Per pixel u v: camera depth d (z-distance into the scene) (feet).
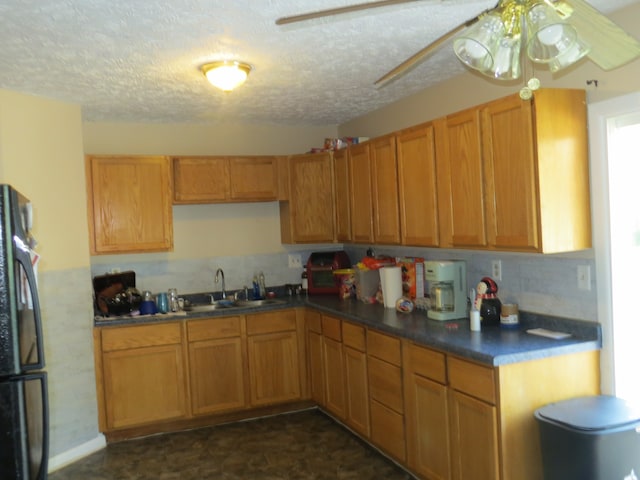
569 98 8.54
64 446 12.01
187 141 15.40
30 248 7.46
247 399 14.11
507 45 5.18
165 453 12.37
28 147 11.39
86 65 9.62
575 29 4.85
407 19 8.02
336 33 8.52
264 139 16.25
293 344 14.52
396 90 12.49
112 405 12.95
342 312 12.41
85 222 12.73
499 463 8.02
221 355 13.87
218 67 9.73
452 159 10.07
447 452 9.12
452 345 8.74
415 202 11.24
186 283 15.46
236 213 16.01
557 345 8.44
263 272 16.28
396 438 10.58
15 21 7.55
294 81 11.32
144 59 9.43
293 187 15.38
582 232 8.67
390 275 12.57
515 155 8.68
